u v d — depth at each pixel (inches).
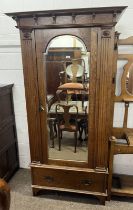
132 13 66.6
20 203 70.2
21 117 85.4
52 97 61.1
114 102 72.4
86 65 55.8
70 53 55.9
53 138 65.5
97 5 67.9
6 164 79.7
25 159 91.0
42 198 72.6
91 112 59.3
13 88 82.3
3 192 27.5
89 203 69.9
